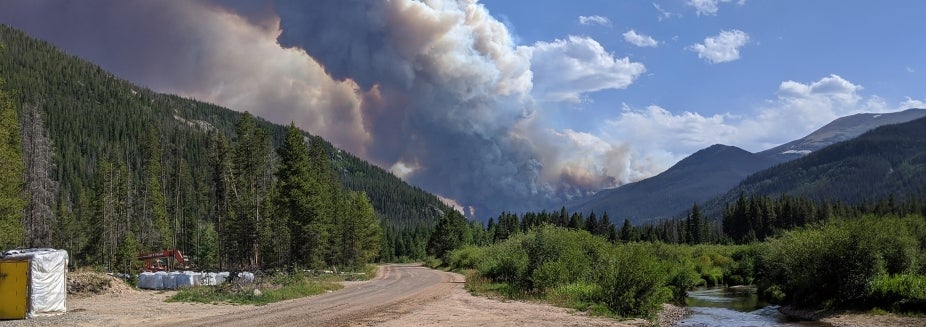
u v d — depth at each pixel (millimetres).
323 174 84188
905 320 26406
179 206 118688
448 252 104312
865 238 30562
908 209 136375
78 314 24984
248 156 70812
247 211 67562
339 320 23594
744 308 37656
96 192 77500
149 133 122688
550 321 24391
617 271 28938
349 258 92000
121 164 85875
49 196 55938
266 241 67875
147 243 89562
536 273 36625
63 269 25781
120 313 25406
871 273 30188
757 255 55719
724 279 67875
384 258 164625
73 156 147125
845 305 30812
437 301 32750
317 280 53438
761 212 152875
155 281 43562
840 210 150625
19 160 40250
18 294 23578
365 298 35219
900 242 31438
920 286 27859
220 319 23516
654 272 28203
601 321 24906
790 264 35469
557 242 41938
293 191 63812
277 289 37750
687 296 47688
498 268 45188
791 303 35750
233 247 69875
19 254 24531
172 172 123125
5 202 38062
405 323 22859
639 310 27859
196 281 44156
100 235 76875
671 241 159375
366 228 102312
